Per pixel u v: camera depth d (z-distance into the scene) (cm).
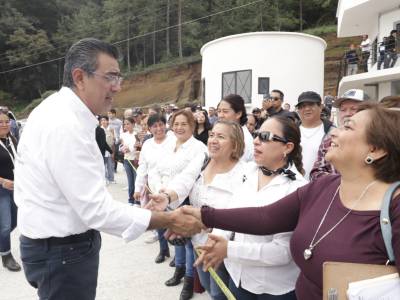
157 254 460
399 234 118
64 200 182
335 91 2723
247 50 1598
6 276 396
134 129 718
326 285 127
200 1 4041
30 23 4712
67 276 189
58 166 173
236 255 193
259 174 222
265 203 201
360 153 133
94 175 181
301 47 1617
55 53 4669
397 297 118
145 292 361
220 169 261
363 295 119
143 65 4294
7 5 4700
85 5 5306
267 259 190
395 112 134
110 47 192
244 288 207
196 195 270
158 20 4247
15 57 4491
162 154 395
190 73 3362
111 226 183
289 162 216
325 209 145
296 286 159
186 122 361
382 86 1292
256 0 3847
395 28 1259
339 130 142
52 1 5019
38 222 183
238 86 1630
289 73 1605
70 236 187
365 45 1517
